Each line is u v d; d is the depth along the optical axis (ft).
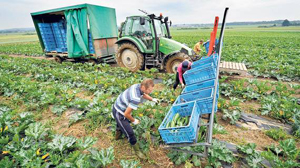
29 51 59.21
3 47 79.51
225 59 35.14
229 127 13.19
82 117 14.20
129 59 28.50
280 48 51.98
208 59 15.26
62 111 15.89
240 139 11.84
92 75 23.41
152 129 12.76
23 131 12.71
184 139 8.82
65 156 9.96
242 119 14.11
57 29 34.68
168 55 24.68
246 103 16.67
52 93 18.07
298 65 29.12
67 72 26.37
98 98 16.02
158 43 25.90
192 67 16.33
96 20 28.71
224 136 12.15
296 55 37.93
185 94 12.63
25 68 29.45
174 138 9.04
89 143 9.85
